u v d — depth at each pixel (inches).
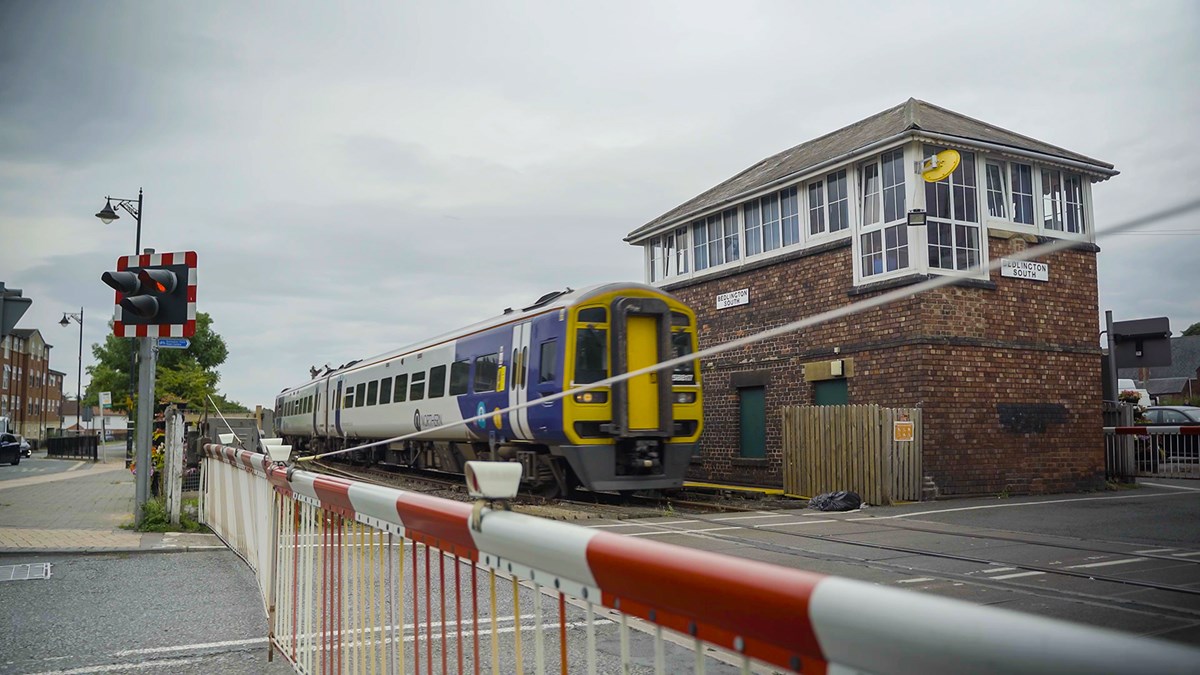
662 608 60.8
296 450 1365.7
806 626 46.3
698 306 756.6
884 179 580.4
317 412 1109.1
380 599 124.1
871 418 517.3
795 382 642.8
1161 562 295.6
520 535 79.2
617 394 497.0
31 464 1409.9
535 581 80.3
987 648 36.3
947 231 562.6
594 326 501.7
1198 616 214.7
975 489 548.4
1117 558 303.9
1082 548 326.6
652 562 59.2
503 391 560.7
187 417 773.3
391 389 794.2
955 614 38.2
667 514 460.8
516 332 556.4
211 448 416.2
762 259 686.5
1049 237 602.9
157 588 283.1
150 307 398.3
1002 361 569.0
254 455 258.1
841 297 606.2
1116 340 735.1
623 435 493.7
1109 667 32.1
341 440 1042.7
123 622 237.3
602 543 66.5
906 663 40.8
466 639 201.5
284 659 201.9
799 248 650.2
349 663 143.0
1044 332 590.6
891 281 563.2
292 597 182.1
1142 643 31.7
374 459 912.9
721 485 695.7
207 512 426.9
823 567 288.0
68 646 213.0
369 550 130.0
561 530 73.6
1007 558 304.0
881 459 510.9
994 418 560.7
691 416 525.0
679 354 528.7
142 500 422.0
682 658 123.4
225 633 225.5
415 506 106.7
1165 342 711.1
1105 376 745.0
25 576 304.8
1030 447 573.3
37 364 3272.6
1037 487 572.4
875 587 43.0
